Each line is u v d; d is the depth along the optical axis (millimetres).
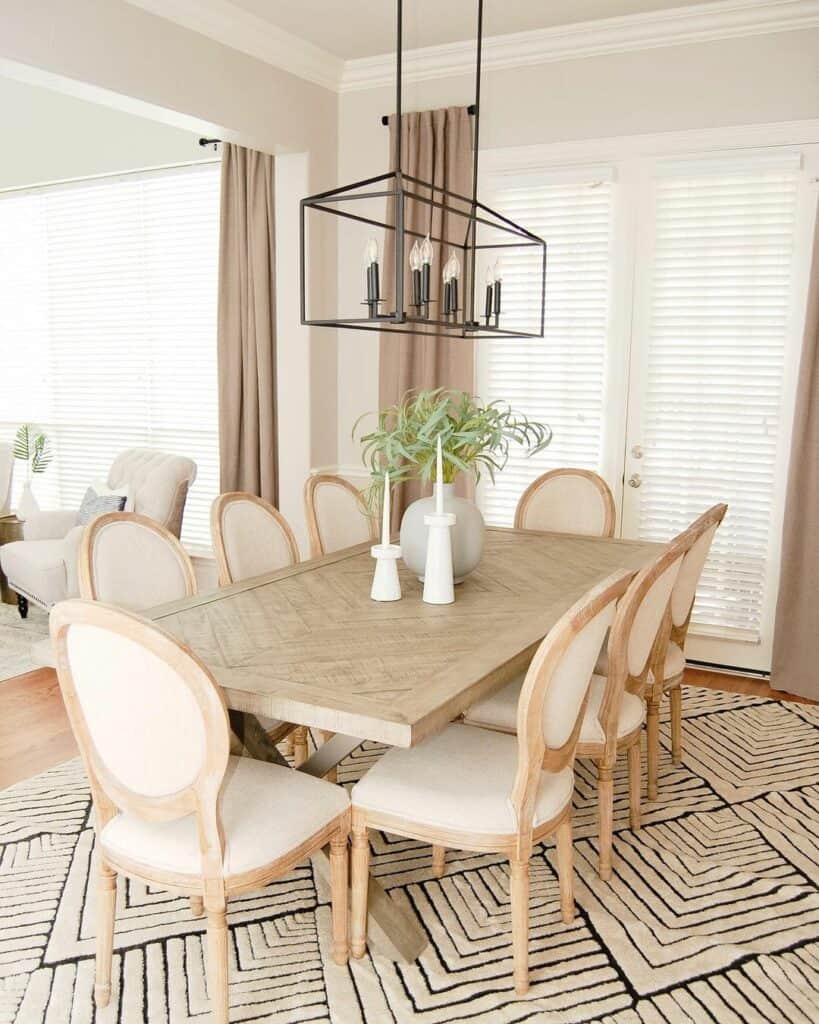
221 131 3809
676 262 3803
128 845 1706
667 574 2277
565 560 2969
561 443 4152
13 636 4344
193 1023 1781
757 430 3748
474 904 2203
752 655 3885
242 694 1726
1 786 2818
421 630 2145
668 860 2400
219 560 2779
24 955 1991
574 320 4039
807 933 2092
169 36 3408
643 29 3684
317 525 3295
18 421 5973
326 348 4555
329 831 1824
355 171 4473
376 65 4270
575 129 3920
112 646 1521
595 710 2324
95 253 5406
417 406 2533
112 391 5492
